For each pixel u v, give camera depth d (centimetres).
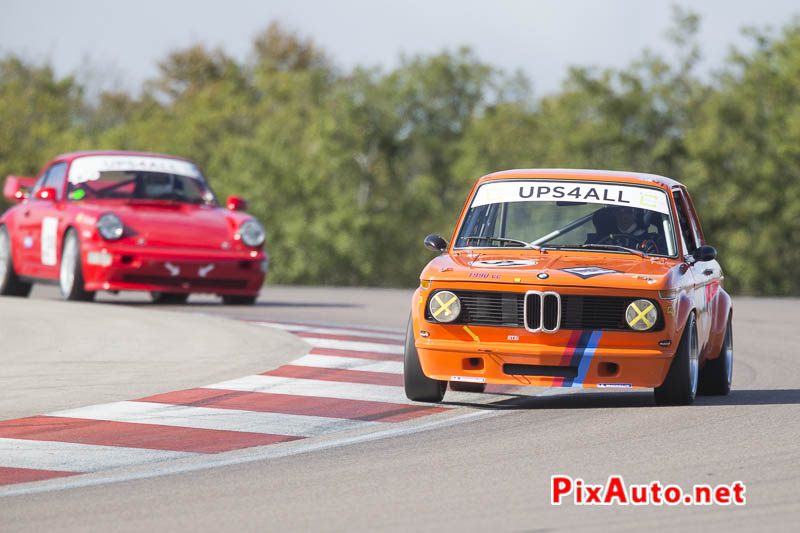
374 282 16175
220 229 5847
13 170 16712
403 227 16312
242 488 2217
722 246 15225
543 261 3206
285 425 2908
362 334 4922
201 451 2589
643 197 3434
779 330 5684
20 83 19438
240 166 15912
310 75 18038
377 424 2928
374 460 2472
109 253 5578
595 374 3031
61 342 4425
